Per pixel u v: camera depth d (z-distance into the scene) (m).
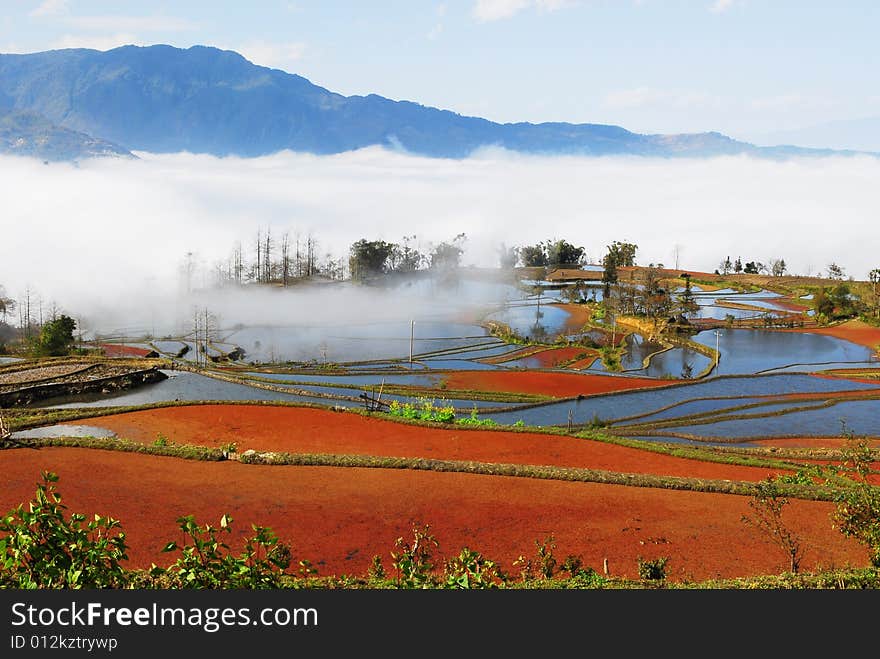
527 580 21.05
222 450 35.66
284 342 111.31
